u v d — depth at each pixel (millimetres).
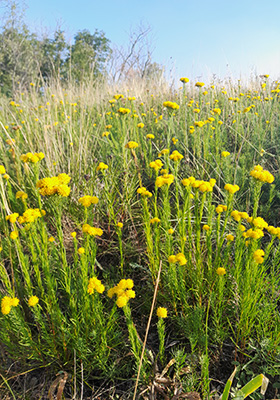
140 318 2129
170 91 7043
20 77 15062
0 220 2510
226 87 6496
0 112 5156
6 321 1688
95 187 3037
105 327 1701
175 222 2682
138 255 2502
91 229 1585
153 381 1586
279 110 5105
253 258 1521
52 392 1568
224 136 4316
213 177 3492
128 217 2840
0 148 3330
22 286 2076
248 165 3668
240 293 1785
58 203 1507
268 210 2951
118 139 3824
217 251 1855
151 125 4773
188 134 4332
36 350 1688
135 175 3105
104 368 1700
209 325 1927
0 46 16781
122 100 6129
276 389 1616
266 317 1720
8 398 1714
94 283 1554
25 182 2992
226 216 1782
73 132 4082
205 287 2006
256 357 1705
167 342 1942
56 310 1672
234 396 1438
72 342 1752
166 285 1978
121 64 9164
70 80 6332
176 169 2098
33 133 3957
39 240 2076
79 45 19609
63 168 3416
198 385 1593
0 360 1874
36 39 16719
